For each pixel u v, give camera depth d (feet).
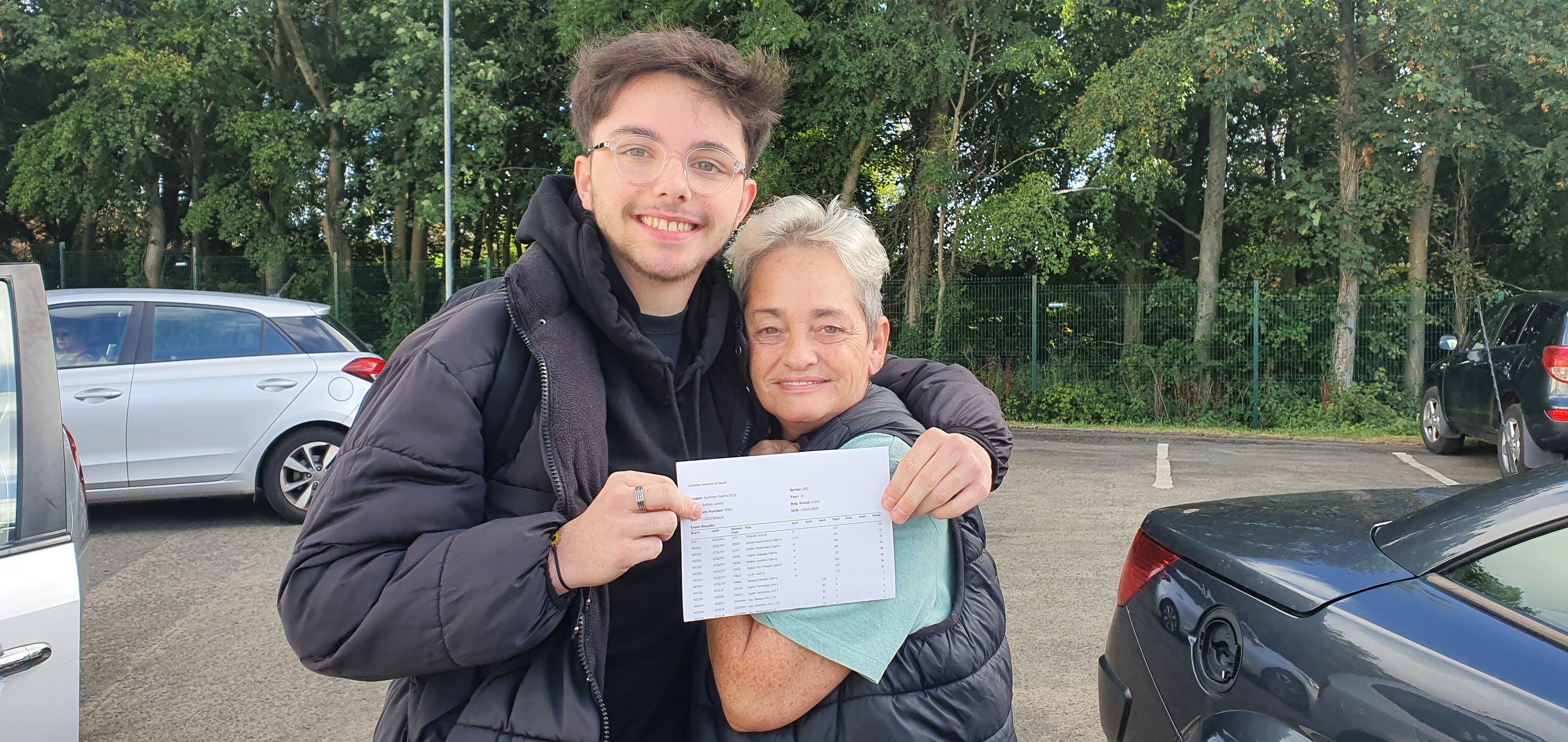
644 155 4.20
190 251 61.67
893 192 55.52
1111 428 40.98
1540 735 4.94
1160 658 7.46
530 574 3.45
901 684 3.91
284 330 19.88
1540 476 6.54
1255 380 41.98
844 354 4.46
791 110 46.85
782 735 3.91
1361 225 43.27
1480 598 5.81
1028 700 11.17
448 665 3.50
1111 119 42.50
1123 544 18.75
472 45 54.13
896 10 44.86
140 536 18.51
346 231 63.10
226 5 50.72
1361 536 6.98
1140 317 44.88
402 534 3.54
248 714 10.57
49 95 59.47
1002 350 45.68
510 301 3.86
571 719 3.70
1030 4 48.34
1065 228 45.19
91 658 12.19
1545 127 41.91
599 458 3.87
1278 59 47.55
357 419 3.89
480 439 3.75
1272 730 6.14
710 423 4.65
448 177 42.22
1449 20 39.01
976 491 3.93
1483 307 41.55
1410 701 5.50
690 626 4.50
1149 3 51.31
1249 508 8.29
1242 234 54.75
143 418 18.19
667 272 4.23
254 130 51.42
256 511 20.77
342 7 53.52
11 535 6.61
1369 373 43.24
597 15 44.27
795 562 3.83
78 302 18.69
